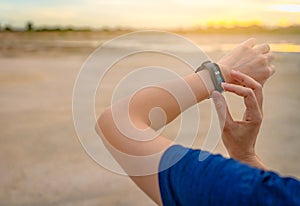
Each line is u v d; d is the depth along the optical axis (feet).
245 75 2.70
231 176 2.15
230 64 2.73
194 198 2.15
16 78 69.56
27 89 59.72
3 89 59.16
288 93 47.73
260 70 2.78
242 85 2.76
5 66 84.17
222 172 2.17
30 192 23.71
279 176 2.22
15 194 23.52
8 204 21.88
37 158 29.66
